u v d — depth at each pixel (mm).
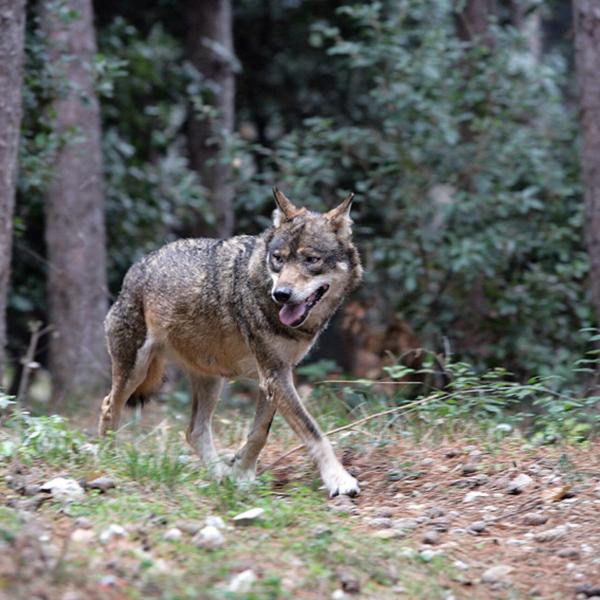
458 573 6352
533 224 15531
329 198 17922
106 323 9875
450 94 15508
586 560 6586
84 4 15516
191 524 6570
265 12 22078
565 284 14680
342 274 8648
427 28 16656
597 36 12422
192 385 9719
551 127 16609
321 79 22125
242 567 5902
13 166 10977
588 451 8844
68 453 8148
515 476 8289
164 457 7965
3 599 4914
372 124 20891
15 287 17812
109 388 15609
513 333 14656
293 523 6953
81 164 15719
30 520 6312
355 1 20500
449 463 8820
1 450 7875
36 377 19281
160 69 19344
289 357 8578
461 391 9672
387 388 12039
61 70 13930
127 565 5770
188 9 20094
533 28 20438
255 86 22625
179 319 9148
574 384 13180
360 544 6512
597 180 12523
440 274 15578
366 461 9078
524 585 6246
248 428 10828
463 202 14992
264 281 8461
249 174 16844
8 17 10766
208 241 9297
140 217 18141
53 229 15766
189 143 20000
